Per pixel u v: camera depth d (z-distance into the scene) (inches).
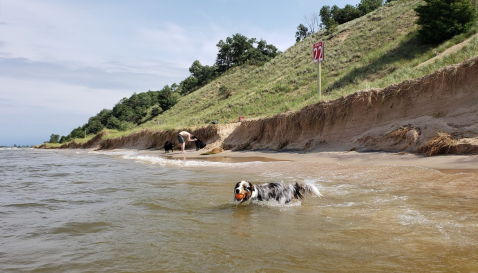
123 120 3454.7
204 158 722.8
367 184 294.8
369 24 1595.7
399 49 1064.8
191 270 120.1
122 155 1088.2
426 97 493.7
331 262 122.8
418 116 490.3
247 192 240.8
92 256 138.4
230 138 948.6
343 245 141.1
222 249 142.1
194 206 238.4
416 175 307.3
